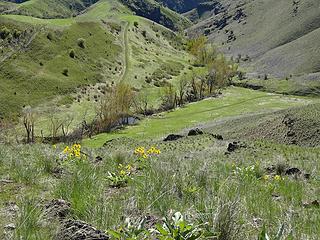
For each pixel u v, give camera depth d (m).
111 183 7.20
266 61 184.88
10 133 72.06
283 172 11.03
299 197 7.37
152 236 4.16
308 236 4.61
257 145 22.00
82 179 6.16
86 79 113.38
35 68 107.25
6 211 4.94
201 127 77.31
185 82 115.62
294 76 152.62
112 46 144.25
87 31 141.50
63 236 3.93
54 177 7.51
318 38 184.00
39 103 95.38
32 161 8.62
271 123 58.50
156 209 5.38
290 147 22.97
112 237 3.94
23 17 129.00
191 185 6.55
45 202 5.10
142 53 149.88
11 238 3.79
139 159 9.80
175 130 77.38
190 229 3.59
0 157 8.95
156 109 101.56
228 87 132.75
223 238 4.02
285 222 4.98
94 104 101.25
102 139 70.62
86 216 4.69
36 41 116.94
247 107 103.12
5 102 91.00
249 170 9.36
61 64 114.06
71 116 91.31
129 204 5.41
